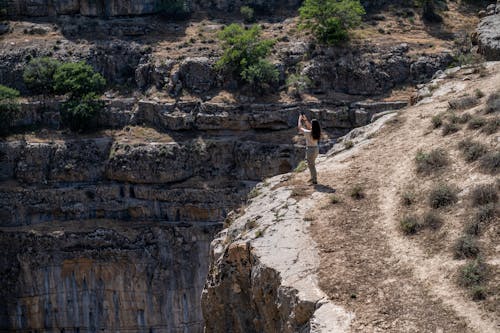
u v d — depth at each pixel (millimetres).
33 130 91750
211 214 82812
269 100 89125
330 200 36750
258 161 83250
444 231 32219
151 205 84750
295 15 108312
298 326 29797
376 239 33156
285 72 93188
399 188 36938
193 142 86438
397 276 30250
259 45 91688
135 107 92375
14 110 91000
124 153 86062
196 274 80938
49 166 87688
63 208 84750
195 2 110750
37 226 83875
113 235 81062
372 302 28953
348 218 35125
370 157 41094
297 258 32562
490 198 32938
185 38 102250
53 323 81125
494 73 48219
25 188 86125
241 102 88938
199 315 80688
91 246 81000
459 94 46219
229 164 85875
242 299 34906
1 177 88312
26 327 81812
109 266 80250
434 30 101625
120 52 99062
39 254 81375
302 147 82625
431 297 28562
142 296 79875
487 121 38875
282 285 31094
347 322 28109
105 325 80500
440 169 37000
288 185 39844
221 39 94688
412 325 27359
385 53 93312
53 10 107375
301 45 95750
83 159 87375
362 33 99812
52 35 103375
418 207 34750
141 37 103250
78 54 99000
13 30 104375
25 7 107250
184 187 84250
